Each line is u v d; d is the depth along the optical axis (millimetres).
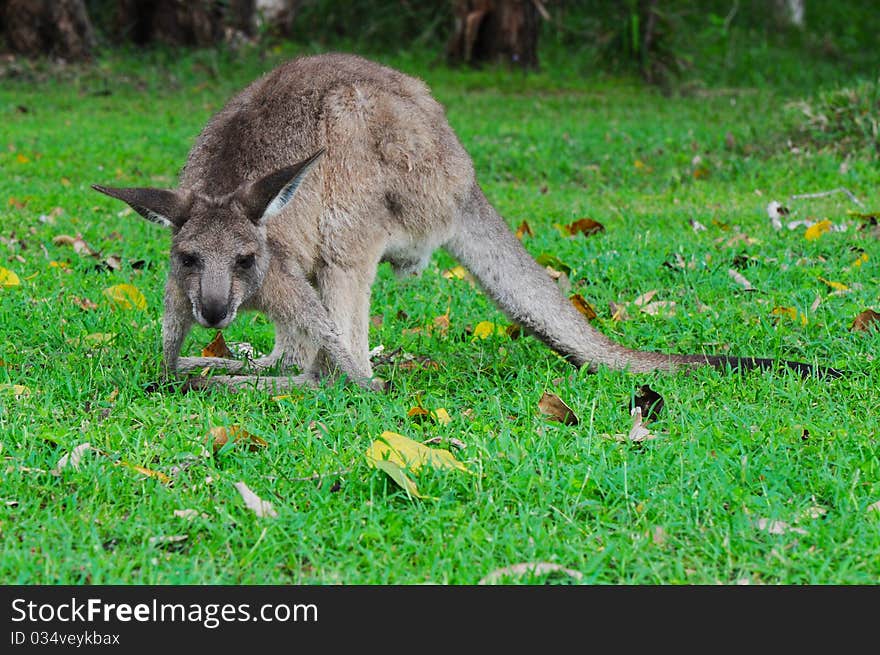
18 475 5133
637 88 22297
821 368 6727
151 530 4727
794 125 15352
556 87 22109
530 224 11281
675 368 6875
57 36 22562
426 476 5184
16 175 13539
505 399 6453
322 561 4590
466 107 19406
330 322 6688
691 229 10836
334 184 6770
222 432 5609
